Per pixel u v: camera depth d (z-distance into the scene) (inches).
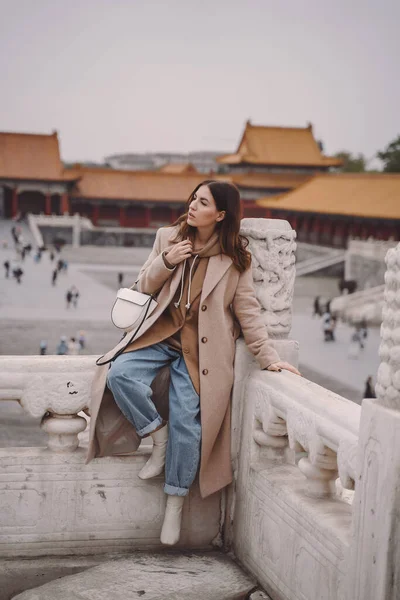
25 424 765.3
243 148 4072.3
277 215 3250.5
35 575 157.6
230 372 159.2
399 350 107.9
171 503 159.0
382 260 2198.6
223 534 171.6
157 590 148.2
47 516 161.2
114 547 165.0
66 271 2306.8
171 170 5482.3
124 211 3686.0
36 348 1278.3
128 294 156.5
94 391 154.3
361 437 116.0
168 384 159.6
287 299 166.4
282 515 145.8
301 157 3951.8
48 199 3622.0
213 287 155.7
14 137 3710.6
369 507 113.8
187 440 153.6
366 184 2834.6
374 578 112.5
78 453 161.5
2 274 2224.4
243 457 165.3
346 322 1791.3
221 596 148.9
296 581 139.4
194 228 159.6
